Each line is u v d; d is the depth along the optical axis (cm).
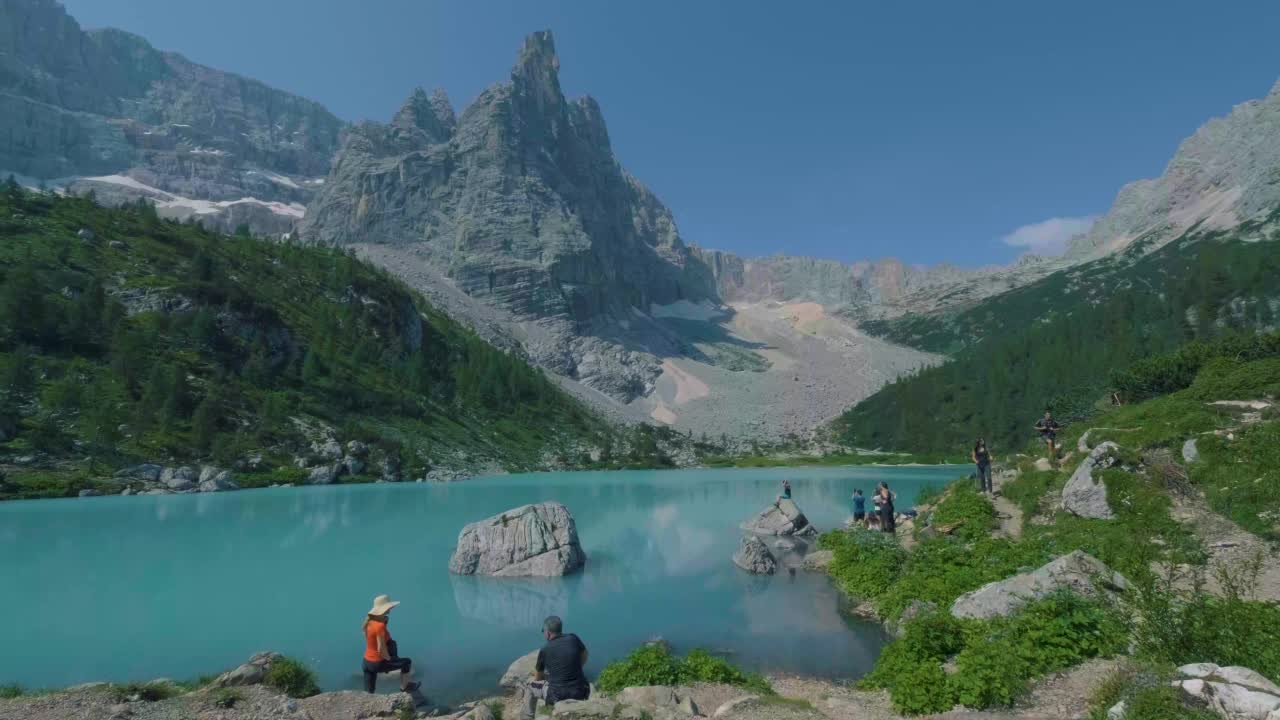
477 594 2319
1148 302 16938
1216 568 1599
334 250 16212
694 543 3406
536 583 2469
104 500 5078
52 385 6625
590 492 6369
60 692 1185
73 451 5900
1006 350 17588
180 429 6906
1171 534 1862
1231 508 1912
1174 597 1085
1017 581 1449
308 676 1399
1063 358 14962
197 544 3259
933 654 1309
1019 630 1248
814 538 3566
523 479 8412
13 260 8412
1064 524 2198
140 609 2094
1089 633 1209
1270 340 4494
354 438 8300
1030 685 1095
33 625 1912
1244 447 2148
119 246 10219
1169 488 2139
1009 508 2766
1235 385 3381
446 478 8088
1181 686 784
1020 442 12756
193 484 6056
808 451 15850
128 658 1647
